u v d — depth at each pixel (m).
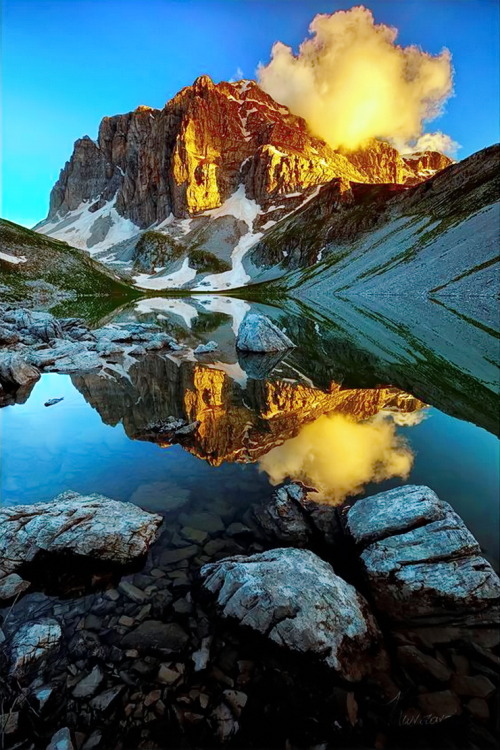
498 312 51.47
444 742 5.24
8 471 12.90
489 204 95.56
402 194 150.12
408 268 93.69
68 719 5.59
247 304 94.38
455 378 25.06
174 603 7.64
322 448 14.41
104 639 6.85
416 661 6.42
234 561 8.40
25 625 7.08
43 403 20.69
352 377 25.97
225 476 12.45
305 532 9.70
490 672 6.20
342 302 82.31
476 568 7.96
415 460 13.30
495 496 10.84
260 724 5.53
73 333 41.03
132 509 10.18
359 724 5.51
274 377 26.38
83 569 8.60
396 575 8.09
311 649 6.49
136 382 25.12
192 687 6.04
